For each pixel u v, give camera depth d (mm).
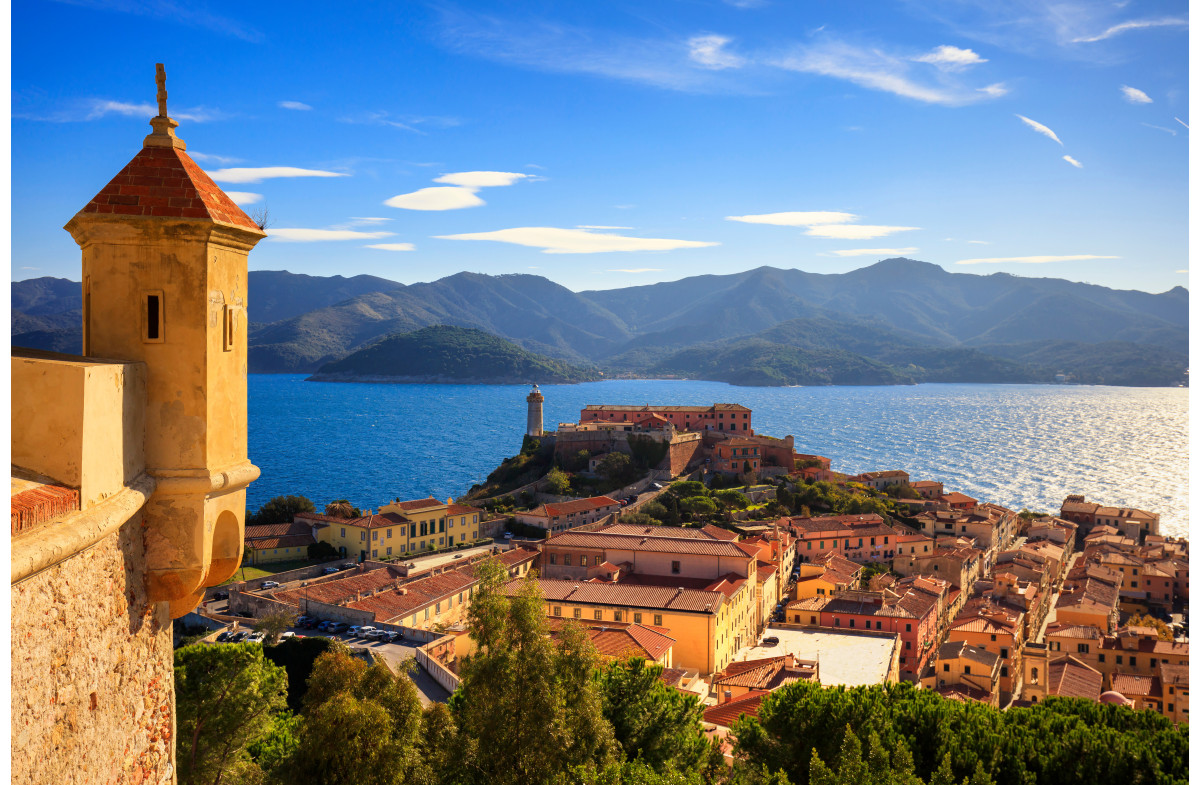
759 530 146375
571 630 33625
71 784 11070
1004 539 191250
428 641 94250
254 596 108562
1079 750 38812
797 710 42438
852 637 108125
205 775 41656
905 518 185125
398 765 29625
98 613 12086
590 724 31609
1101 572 148375
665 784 32531
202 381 14281
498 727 30031
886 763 34531
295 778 29250
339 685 35344
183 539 14305
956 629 109438
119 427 12555
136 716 13719
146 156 14633
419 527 154250
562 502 168750
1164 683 92938
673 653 92125
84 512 11062
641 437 192125
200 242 14164
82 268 14477
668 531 124188
